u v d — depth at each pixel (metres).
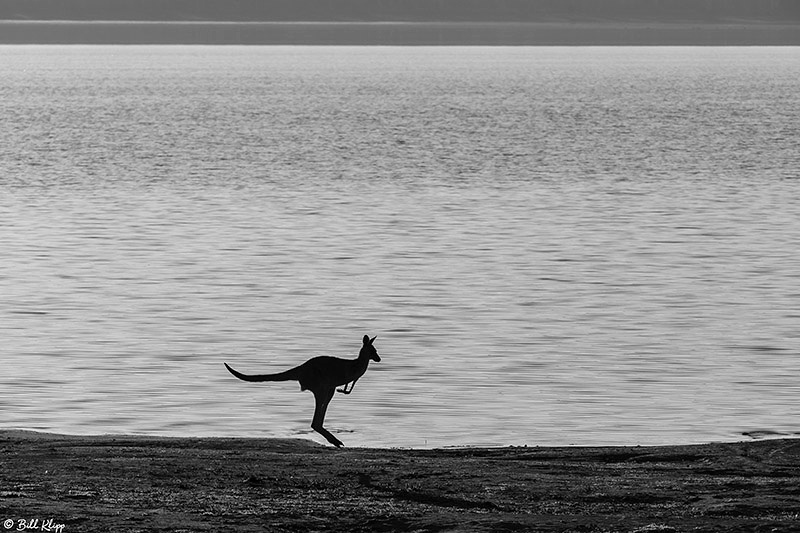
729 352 27.78
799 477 14.91
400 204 57.28
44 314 32.16
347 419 21.50
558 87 184.25
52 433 18.41
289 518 12.41
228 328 30.44
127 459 15.52
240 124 114.06
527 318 31.77
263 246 44.53
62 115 126.56
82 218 52.06
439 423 21.22
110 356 27.12
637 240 45.97
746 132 103.12
